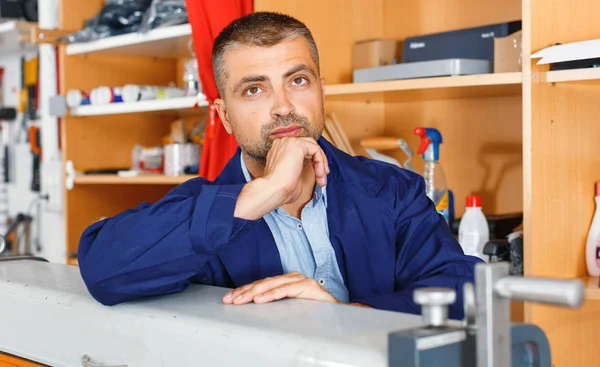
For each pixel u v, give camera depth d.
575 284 0.57
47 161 3.02
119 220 1.14
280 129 1.29
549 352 0.76
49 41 2.69
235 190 1.11
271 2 2.07
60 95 2.77
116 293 1.04
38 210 3.44
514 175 2.21
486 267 0.62
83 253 1.20
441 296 0.66
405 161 2.39
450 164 2.36
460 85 1.85
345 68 2.30
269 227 1.39
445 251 1.37
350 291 1.44
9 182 3.67
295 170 1.14
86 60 2.82
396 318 0.84
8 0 2.96
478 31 2.07
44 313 1.09
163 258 1.08
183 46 2.60
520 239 1.86
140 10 2.59
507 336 0.64
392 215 1.43
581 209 1.83
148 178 2.57
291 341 0.78
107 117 2.89
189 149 2.56
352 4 2.33
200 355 0.87
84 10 2.76
